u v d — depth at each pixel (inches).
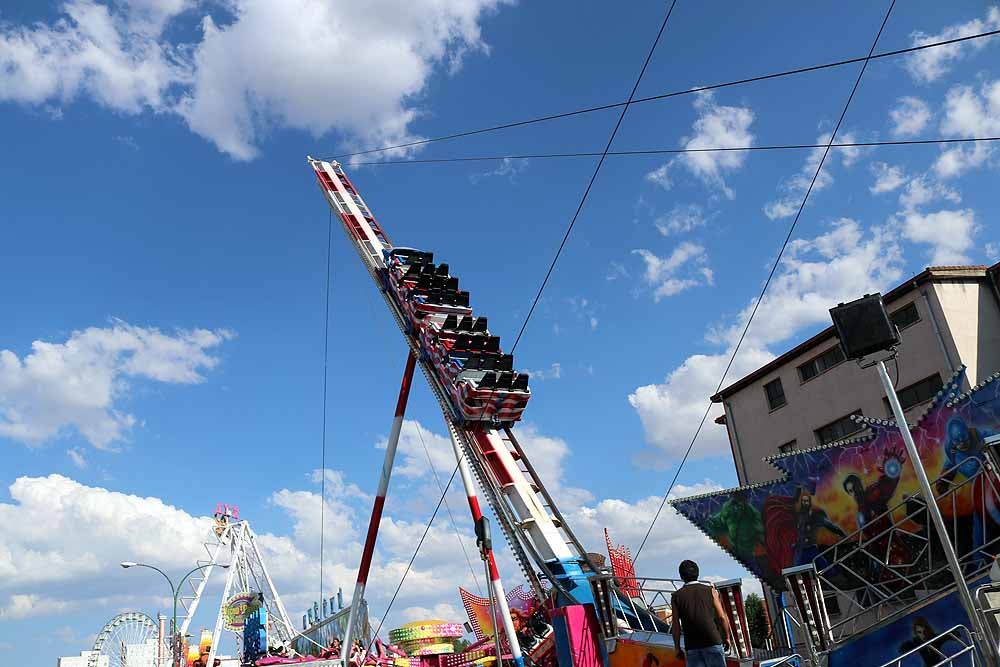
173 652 2206.0
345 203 1676.9
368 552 1241.4
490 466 1063.0
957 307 1272.1
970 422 781.9
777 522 992.9
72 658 3757.4
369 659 1508.4
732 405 1657.2
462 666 1533.0
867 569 872.9
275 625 3061.0
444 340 1189.1
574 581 877.2
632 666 705.0
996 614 444.5
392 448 1268.5
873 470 880.3
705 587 494.0
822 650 604.4
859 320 449.1
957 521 773.9
